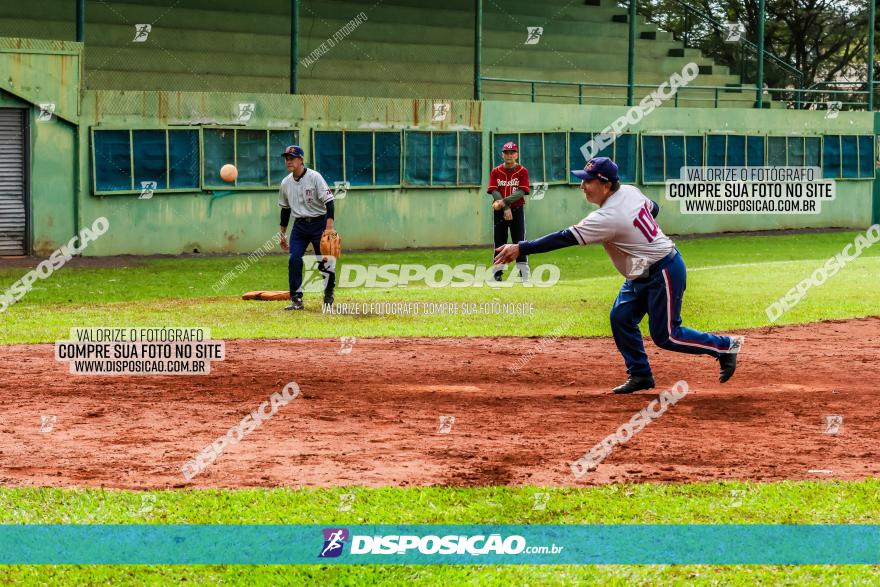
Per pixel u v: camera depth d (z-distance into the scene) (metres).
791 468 6.98
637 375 9.23
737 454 7.31
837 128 33.03
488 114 26.20
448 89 29.55
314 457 7.15
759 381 9.91
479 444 7.51
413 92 28.95
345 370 10.13
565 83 27.84
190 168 22.23
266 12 28.34
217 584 5.13
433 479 6.68
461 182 25.94
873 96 36.28
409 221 25.25
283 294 15.02
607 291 16.22
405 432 7.82
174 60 25.50
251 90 26.36
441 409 8.59
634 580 5.18
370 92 28.27
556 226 27.58
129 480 6.62
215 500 6.22
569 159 27.70
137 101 21.56
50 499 6.21
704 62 34.84
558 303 14.88
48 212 20.88
